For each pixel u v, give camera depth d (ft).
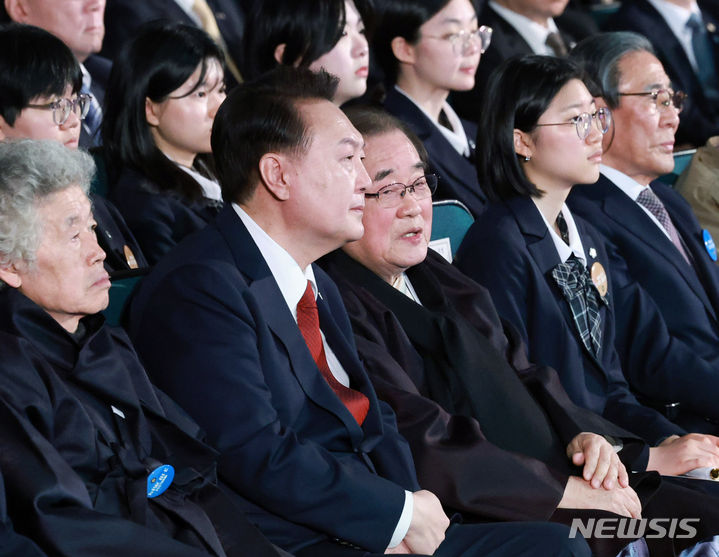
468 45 41.70
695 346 34.91
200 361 22.08
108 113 34.09
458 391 27.14
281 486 21.90
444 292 29.30
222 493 21.58
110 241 30.76
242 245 23.47
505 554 23.09
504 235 31.30
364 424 24.12
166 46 33.91
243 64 41.16
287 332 23.12
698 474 28.60
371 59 47.24
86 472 20.31
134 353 22.27
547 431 27.37
